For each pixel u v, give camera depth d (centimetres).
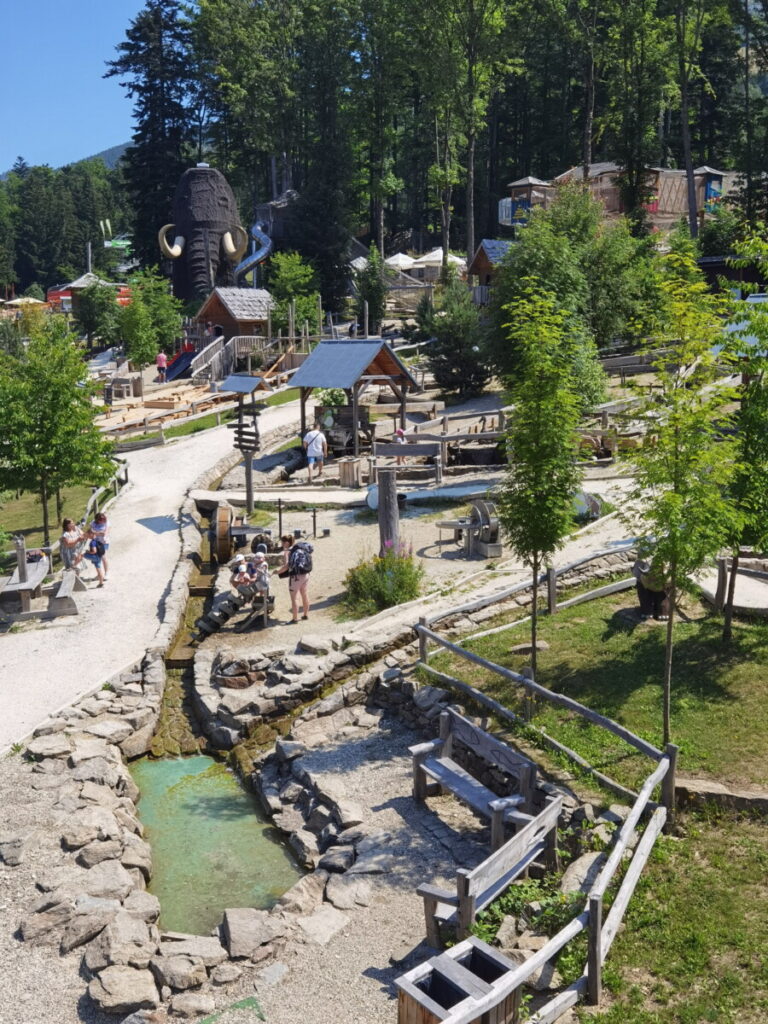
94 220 14262
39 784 1286
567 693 1371
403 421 3219
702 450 1069
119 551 2409
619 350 3894
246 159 8856
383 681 1542
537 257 2650
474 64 5562
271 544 2258
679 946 846
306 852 1166
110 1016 854
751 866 955
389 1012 831
